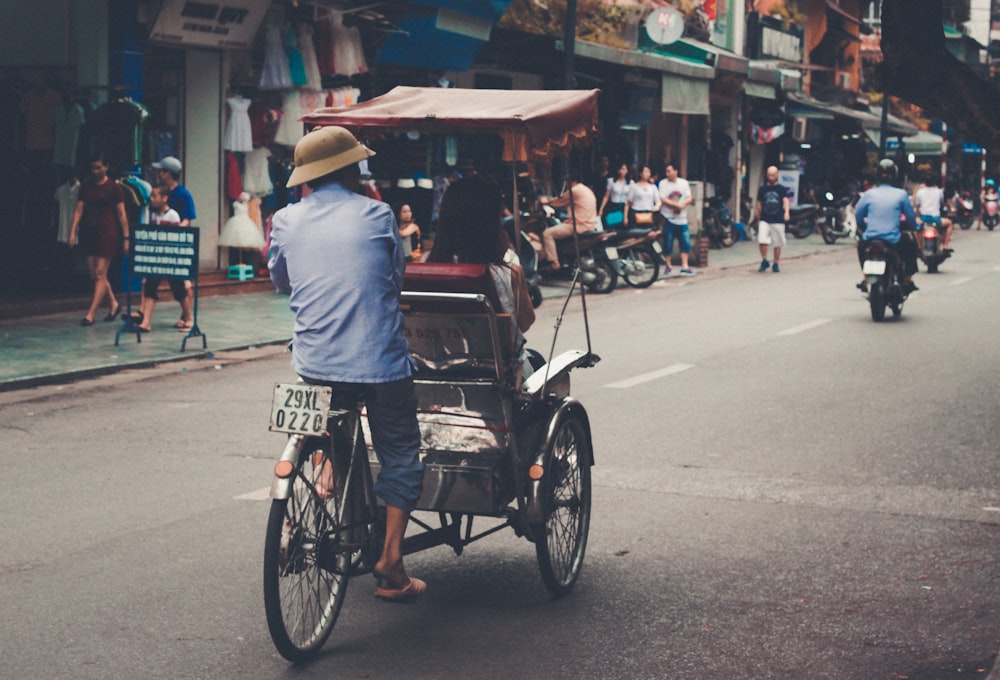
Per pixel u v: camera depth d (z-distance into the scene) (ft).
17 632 16.08
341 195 15.75
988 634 16.44
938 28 20.26
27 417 30.81
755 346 43.14
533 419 17.94
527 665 15.34
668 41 84.89
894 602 17.67
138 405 32.42
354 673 15.03
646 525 21.42
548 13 78.59
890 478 24.75
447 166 71.87
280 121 60.29
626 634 16.43
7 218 55.36
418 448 16.34
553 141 18.45
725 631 16.55
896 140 171.01
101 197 46.24
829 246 106.63
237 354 41.70
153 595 17.57
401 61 67.46
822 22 149.59
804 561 19.53
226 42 56.70
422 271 16.85
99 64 53.47
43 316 48.96
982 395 33.76
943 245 94.84
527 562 19.65
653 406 31.96
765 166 131.34
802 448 27.27
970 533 21.09
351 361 15.30
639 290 65.67
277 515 14.62
